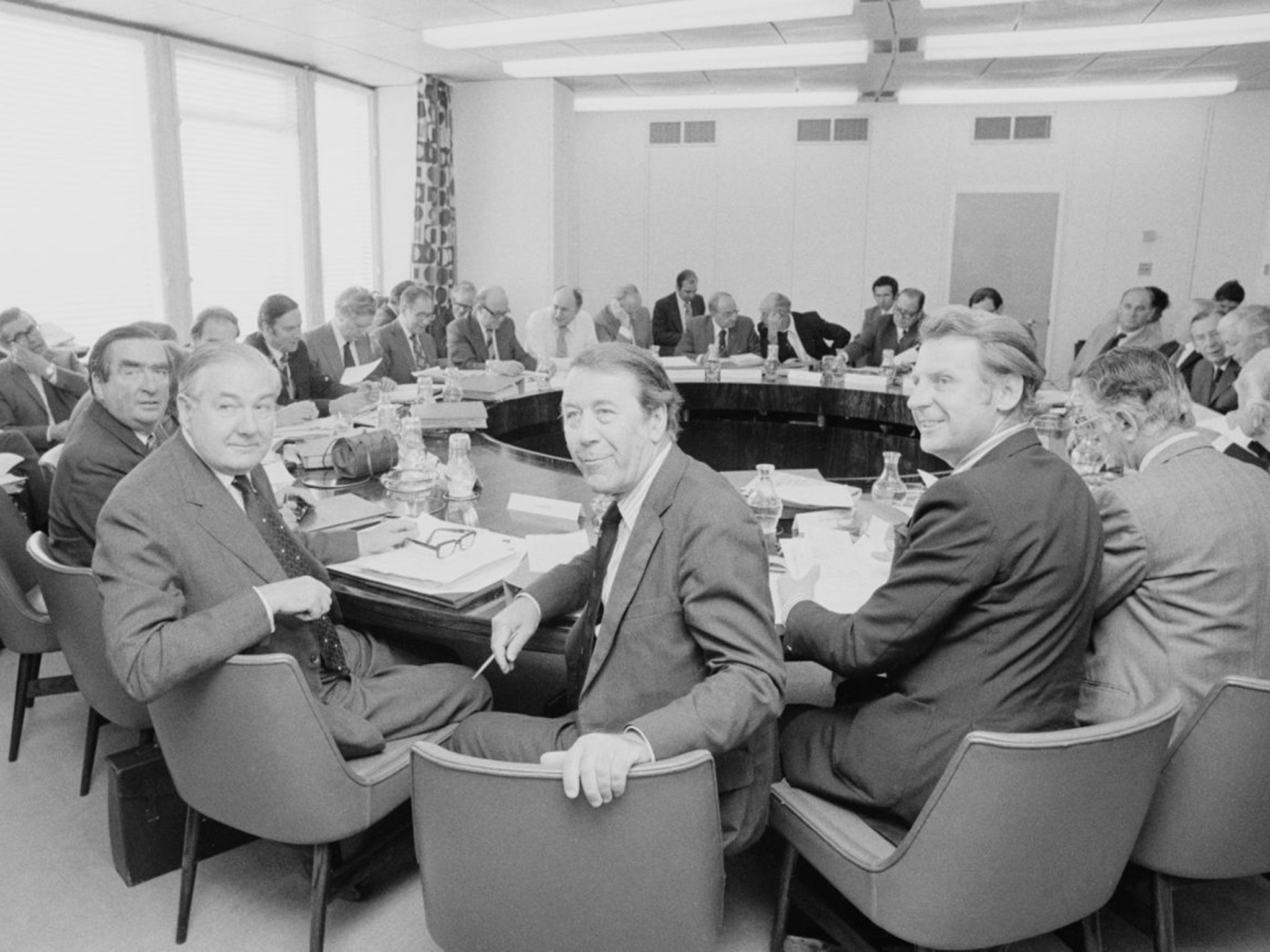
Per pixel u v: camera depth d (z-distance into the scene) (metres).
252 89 6.52
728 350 6.82
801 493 2.56
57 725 2.70
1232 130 7.94
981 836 1.24
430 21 5.56
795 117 8.59
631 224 9.01
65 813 2.25
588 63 6.78
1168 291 8.31
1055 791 1.22
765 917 1.86
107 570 1.51
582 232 9.08
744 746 1.43
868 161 8.55
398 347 5.16
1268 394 2.18
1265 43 5.96
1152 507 1.55
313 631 1.75
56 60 5.22
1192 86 7.45
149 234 5.83
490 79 7.50
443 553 1.97
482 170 7.82
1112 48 6.07
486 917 1.20
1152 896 1.62
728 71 7.08
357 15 5.42
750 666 1.30
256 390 1.61
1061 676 1.42
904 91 7.80
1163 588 1.56
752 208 8.80
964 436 1.54
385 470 2.83
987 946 1.32
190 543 1.57
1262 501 1.56
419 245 7.60
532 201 7.77
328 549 1.96
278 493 2.43
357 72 7.15
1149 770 1.30
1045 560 1.38
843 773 1.54
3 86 4.98
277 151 6.79
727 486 1.40
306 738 1.48
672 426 1.44
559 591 1.69
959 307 1.56
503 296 5.72
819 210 8.71
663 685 1.39
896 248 8.66
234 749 1.50
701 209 8.88
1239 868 1.53
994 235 8.50
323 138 7.33
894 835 1.46
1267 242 7.98
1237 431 2.73
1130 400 1.66
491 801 1.13
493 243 7.94
